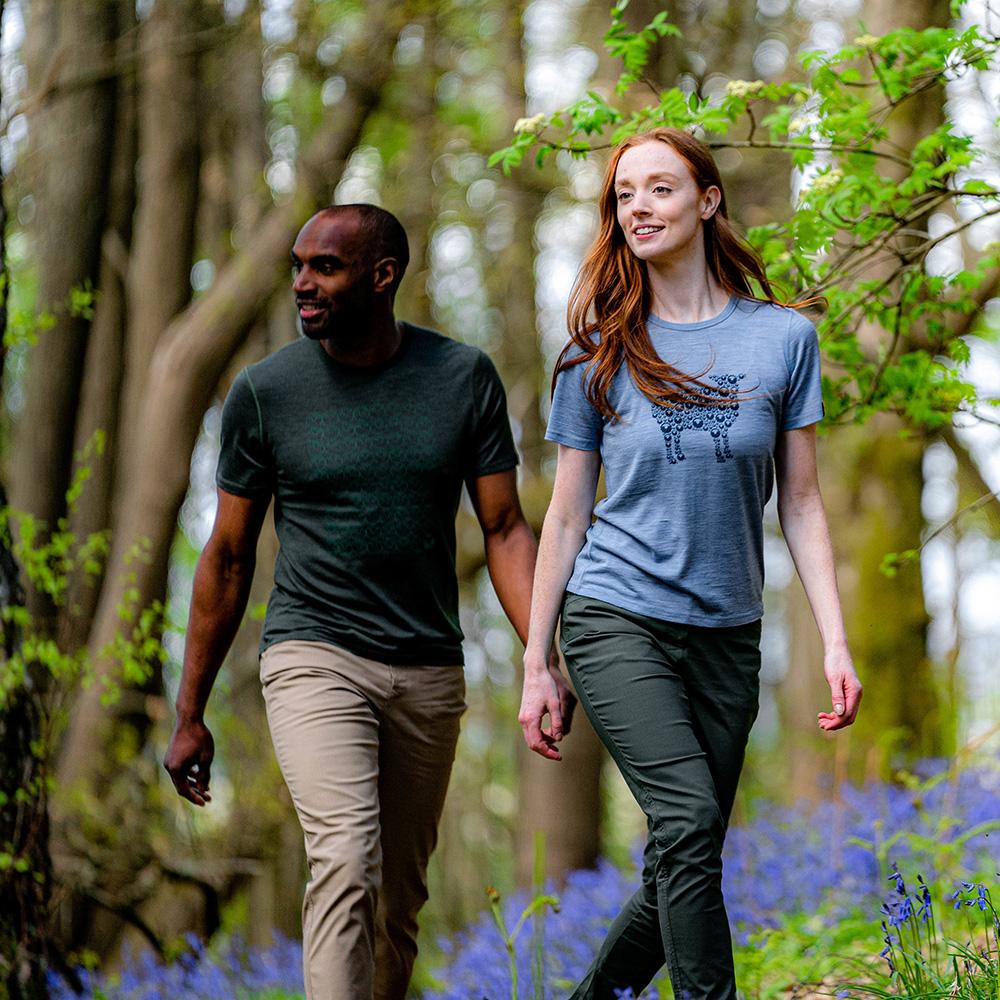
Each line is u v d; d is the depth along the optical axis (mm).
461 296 30750
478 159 25641
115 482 21109
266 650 6625
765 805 13695
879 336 9664
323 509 6613
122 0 20906
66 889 13469
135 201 21781
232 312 19859
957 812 11789
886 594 19812
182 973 11875
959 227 7855
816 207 7836
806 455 5855
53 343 20625
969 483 23641
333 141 20312
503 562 6957
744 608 5801
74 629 12445
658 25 8062
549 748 5875
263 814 16969
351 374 6727
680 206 5770
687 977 5383
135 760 16812
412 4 20453
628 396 5797
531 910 6707
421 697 6660
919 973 6207
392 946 7043
